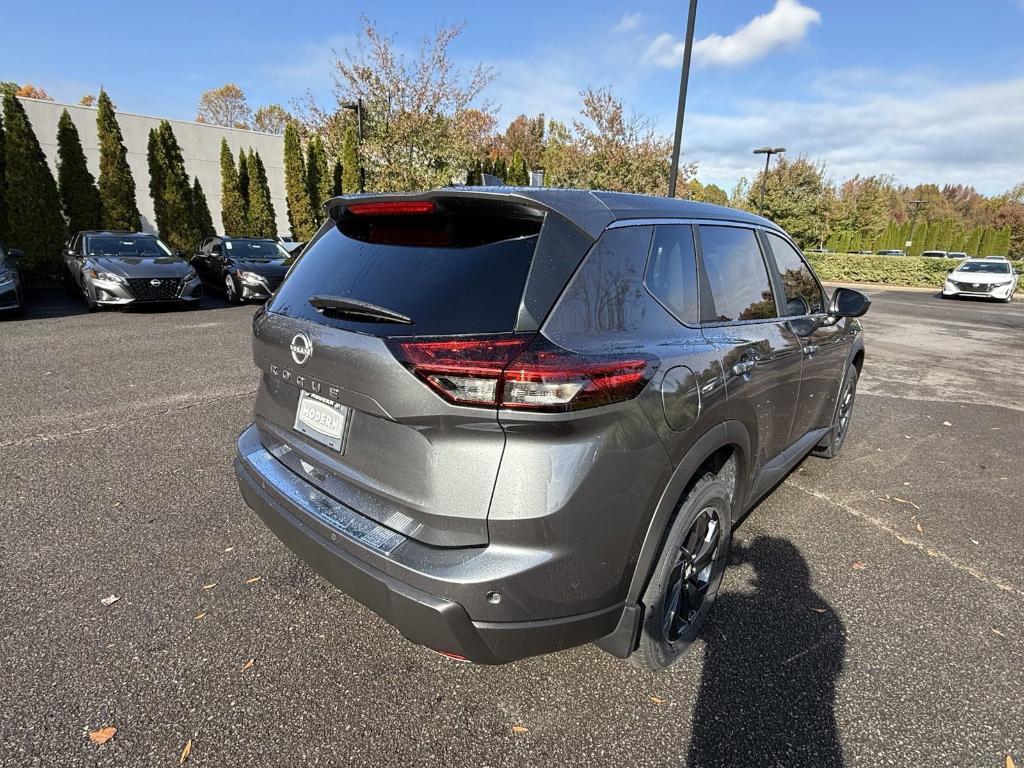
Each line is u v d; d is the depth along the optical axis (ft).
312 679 6.97
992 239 136.56
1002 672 7.37
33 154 44.47
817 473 13.85
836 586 9.19
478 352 5.22
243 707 6.53
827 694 6.94
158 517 10.61
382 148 57.67
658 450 6.06
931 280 83.25
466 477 5.36
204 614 8.05
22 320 31.86
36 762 5.76
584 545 5.56
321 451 6.72
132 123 65.62
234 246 43.37
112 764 5.78
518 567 5.30
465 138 61.62
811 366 10.44
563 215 5.97
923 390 22.52
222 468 12.82
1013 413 19.43
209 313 35.99
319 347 6.19
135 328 30.12
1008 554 10.27
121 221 50.52
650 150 67.00
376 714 6.50
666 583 6.70
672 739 6.27
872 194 172.35
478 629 5.39
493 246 6.08
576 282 5.76
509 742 6.19
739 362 7.57
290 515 6.71
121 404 17.25
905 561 9.98
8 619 7.80
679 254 7.40
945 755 6.13
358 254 7.04
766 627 8.14
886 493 12.75
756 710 6.68
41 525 10.21
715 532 7.79
